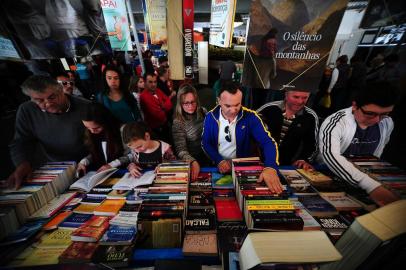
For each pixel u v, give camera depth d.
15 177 1.03
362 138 1.17
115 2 1.84
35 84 1.14
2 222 0.78
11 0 1.17
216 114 1.42
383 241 0.33
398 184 0.92
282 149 1.64
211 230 0.79
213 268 0.68
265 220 0.71
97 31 1.51
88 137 1.33
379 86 0.97
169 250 0.75
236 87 1.13
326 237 0.42
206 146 1.50
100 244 0.72
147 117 2.57
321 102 4.03
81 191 1.09
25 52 1.29
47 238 0.79
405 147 3.03
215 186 1.09
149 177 1.11
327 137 1.14
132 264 0.71
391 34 3.88
